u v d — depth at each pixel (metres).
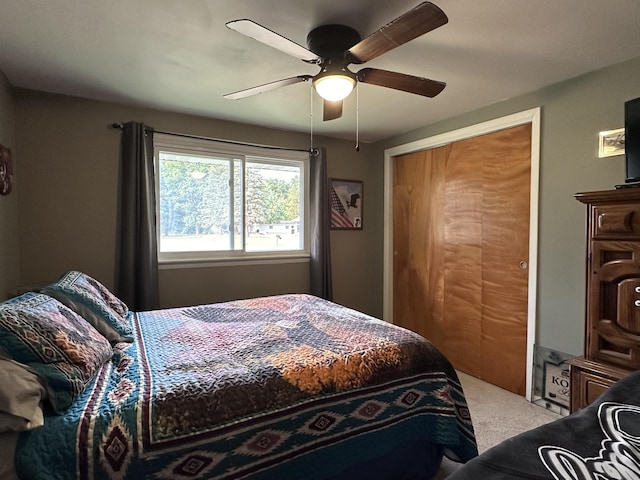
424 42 1.90
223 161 3.42
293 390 1.38
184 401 1.21
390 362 1.64
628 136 1.86
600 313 1.77
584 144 2.30
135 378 1.34
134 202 2.83
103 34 1.83
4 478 1.00
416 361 1.71
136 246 2.86
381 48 1.56
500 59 2.10
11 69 2.25
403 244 3.87
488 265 2.99
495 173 2.91
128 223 2.82
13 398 1.05
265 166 3.66
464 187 3.18
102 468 1.04
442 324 3.44
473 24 1.73
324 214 3.77
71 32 1.82
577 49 1.98
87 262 2.81
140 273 2.85
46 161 2.65
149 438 1.11
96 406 1.16
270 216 3.71
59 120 2.68
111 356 1.55
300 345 1.71
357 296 4.14
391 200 3.96
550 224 2.50
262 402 1.31
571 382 1.84
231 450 1.21
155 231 2.97
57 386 1.16
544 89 2.51
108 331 1.73
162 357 1.55
